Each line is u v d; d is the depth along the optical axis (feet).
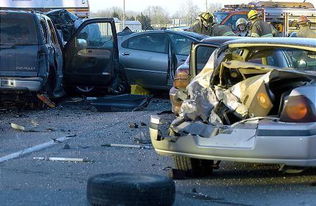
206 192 18.45
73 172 20.88
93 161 22.57
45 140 26.84
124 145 25.38
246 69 21.16
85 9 66.39
